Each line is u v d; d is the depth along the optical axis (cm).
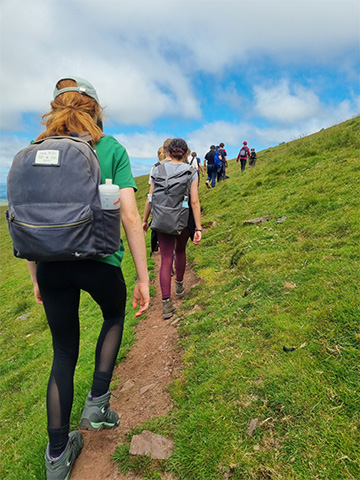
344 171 593
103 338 212
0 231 5697
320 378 194
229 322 305
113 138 198
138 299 196
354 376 185
